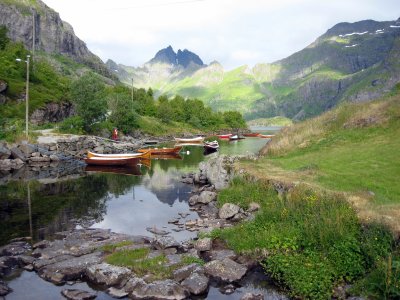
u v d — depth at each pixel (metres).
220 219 21.73
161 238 17.12
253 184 24.91
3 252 16.81
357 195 18.36
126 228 21.22
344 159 26.89
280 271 14.03
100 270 13.69
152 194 30.89
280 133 41.28
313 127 37.22
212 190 29.86
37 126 70.00
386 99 37.00
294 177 23.91
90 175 41.94
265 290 13.20
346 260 13.52
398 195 18.69
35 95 79.75
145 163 52.47
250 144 88.38
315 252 14.53
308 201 18.08
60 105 84.94
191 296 12.70
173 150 64.50
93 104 76.75
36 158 51.91
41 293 12.89
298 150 33.22
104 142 67.38
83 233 19.50
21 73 87.62
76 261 15.02
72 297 12.39
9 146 51.16
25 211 25.41
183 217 23.36
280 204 19.25
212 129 159.62
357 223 15.27
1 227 21.44
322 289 12.45
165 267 14.25
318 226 15.45
